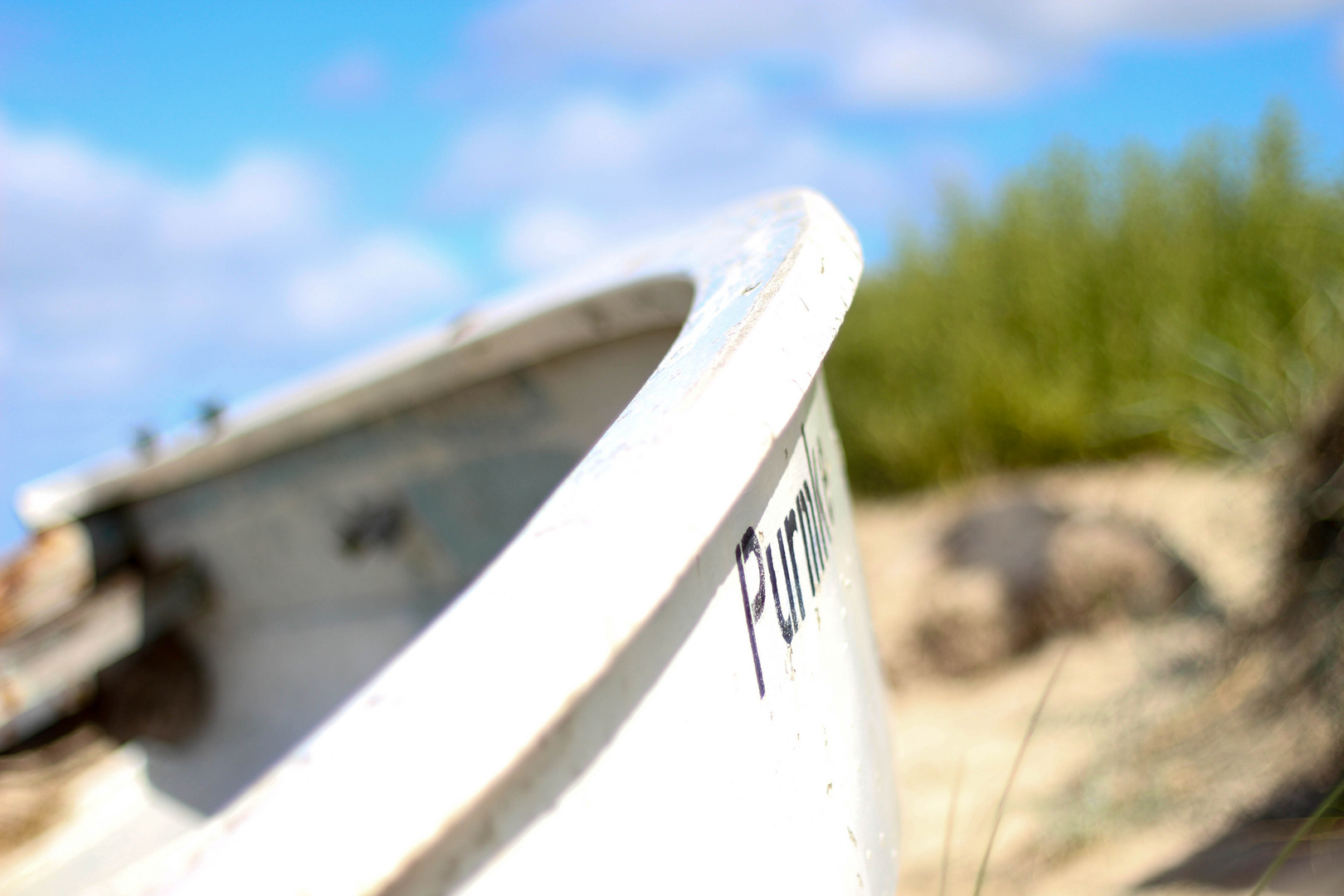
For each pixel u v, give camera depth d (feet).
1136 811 5.34
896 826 2.68
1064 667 7.88
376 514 5.91
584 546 1.34
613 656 1.26
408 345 5.68
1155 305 12.70
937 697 8.52
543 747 1.29
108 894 5.22
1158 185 14.20
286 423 6.00
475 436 5.39
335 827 1.06
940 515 12.95
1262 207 12.14
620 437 1.65
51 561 6.69
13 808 6.19
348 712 1.22
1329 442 5.48
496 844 1.22
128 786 6.56
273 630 6.75
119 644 6.59
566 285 4.78
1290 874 4.27
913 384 15.89
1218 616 6.88
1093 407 13.06
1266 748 5.25
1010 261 15.70
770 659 1.89
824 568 2.32
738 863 1.67
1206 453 9.43
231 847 1.07
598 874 1.35
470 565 5.71
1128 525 8.95
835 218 2.75
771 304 1.99
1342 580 5.21
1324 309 7.98
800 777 1.94
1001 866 5.38
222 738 7.02
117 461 7.23
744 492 1.81
